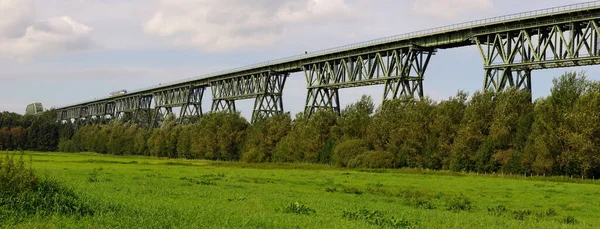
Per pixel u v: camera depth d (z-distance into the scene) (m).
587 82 63.00
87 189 28.12
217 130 114.44
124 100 168.12
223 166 83.19
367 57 81.81
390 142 79.81
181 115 130.88
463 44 69.38
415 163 76.88
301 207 23.98
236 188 37.78
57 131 182.88
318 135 91.81
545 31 60.12
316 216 22.03
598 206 33.78
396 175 62.41
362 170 74.06
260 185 42.03
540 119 62.59
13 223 15.83
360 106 92.75
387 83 78.00
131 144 146.88
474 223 23.25
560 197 38.62
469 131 69.81
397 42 75.38
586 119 58.72
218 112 117.62
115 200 22.34
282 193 35.56
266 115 105.12
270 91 103.25
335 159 85.56
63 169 51.81
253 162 100.31
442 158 74.25
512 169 64.81
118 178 41.06
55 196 19.14
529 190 43.78
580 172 60.47
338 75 86.75
